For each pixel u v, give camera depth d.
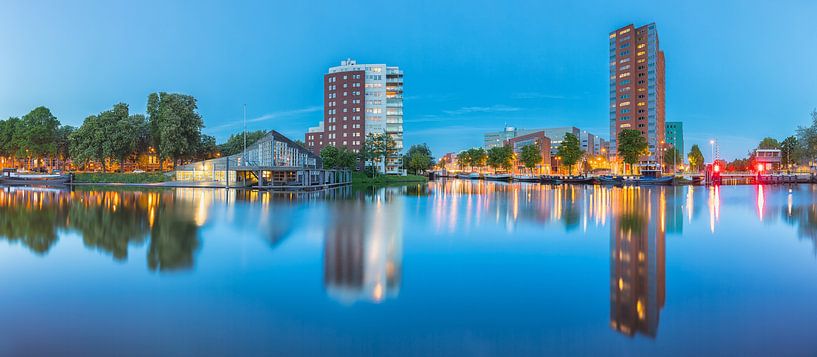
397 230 25.42
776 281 14.26
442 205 43.28
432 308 11.60
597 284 13.91
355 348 9.22
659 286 13.67
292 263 16.58
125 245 20.25
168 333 9.93
